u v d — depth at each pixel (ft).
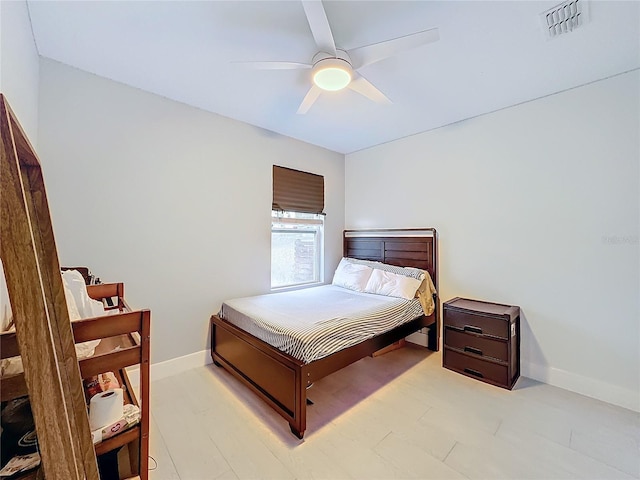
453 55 6.27
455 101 8.38
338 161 13.29
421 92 7.88
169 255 8.25
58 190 6.59
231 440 5.68
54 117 6.51
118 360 3.89
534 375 8.18
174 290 8.36
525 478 4.81
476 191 9.41
